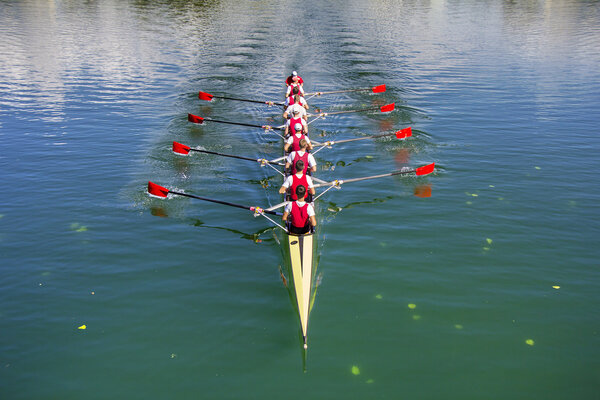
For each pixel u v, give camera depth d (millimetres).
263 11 52031
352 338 8422
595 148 16859
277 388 7434
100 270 10289
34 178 14445
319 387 7441
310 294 9281
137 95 23406
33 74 26344
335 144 17766
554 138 17891
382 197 13594
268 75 27500
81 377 7625
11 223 11969
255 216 12445
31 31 37906
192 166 15688
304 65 29719
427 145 17422
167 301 9383
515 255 10797
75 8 51344
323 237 11539
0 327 8609
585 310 9094
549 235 11562
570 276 10078
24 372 7691
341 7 56562
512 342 8336
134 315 8992
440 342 8336
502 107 21734
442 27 43750
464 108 21656
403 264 10500
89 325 8719
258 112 21703
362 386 7449
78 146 17016
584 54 32125
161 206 13078
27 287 9688
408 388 7414
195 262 10648
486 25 44844
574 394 7305
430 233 11711
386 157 16422
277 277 10180
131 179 14586
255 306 9281
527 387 7434
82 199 13312
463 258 10695
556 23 45438
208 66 29172
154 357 8023
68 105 21562
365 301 9352
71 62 29047
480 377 7617
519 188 13992
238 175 15094
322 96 24156
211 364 7898
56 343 8289
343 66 29500
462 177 14797
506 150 16844
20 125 18875
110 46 33562
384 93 24078
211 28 41656
